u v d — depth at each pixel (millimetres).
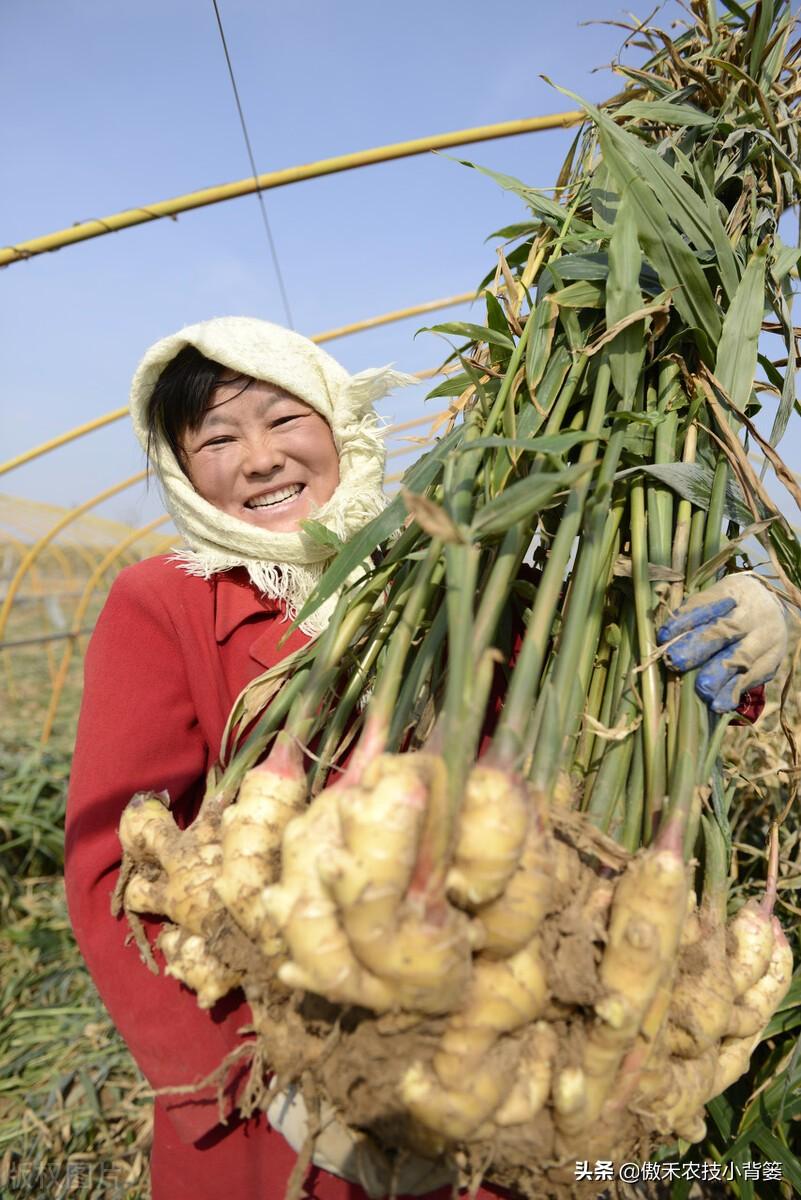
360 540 912
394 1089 645
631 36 1160
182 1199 969
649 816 782
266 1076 918
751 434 890
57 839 3486
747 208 1026
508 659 1006
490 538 871
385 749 786
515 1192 909
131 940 964
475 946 622
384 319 3180
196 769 1088
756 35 1031
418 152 1785
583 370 968
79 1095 2324
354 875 590
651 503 903
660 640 815
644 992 646
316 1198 924
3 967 2953
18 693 8023
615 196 1024
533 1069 660
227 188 1855
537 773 698
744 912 835
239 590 1129
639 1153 766
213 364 1104
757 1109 1422
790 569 972
